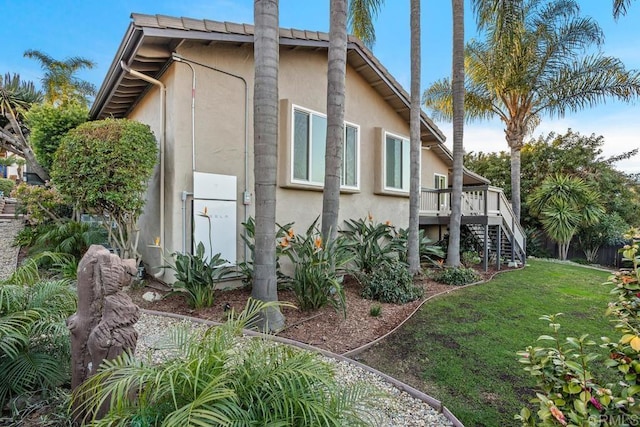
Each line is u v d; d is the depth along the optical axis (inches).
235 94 252.2
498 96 571.2
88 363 88.2
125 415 66.0
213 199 237.1
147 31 201.5
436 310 236.4
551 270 422.9
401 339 185.9
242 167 255.9
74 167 210.1
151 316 186.7
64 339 104.0
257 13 179.2
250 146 259.9
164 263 230.1
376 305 235.1
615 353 73.5
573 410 69.8
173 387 63.1
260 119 179.5
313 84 300.4
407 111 386.6
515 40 447.2
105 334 86.4
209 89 239.5
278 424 63.9
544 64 520.7
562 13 506.6
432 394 134.8
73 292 116.8
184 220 228.5
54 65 746.8
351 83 339.3
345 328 191.6
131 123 224.4
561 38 507.8
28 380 95.2
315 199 303.0
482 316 227.3
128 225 236.4
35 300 107.8
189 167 230.5
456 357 166.9
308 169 292.2
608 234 553.0
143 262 279.0
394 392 127.4
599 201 589.9
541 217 590.9
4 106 543.2
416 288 263.6
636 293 79.7
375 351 170.7
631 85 480.1
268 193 181.2
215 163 241.8
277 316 181.6
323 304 210.8
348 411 77.1
